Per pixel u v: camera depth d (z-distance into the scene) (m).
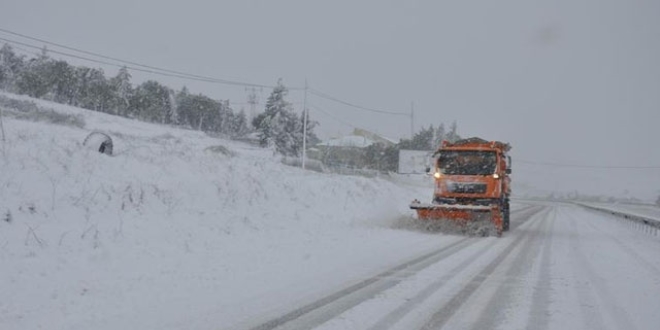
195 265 10.21
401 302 8.05
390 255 12.88
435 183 20.52
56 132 22.86
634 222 27.47
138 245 10.95
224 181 17.95
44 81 66.81
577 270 11.74
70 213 11.34
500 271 11.21
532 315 7.56
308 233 15.97
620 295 9.15
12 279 7.92
